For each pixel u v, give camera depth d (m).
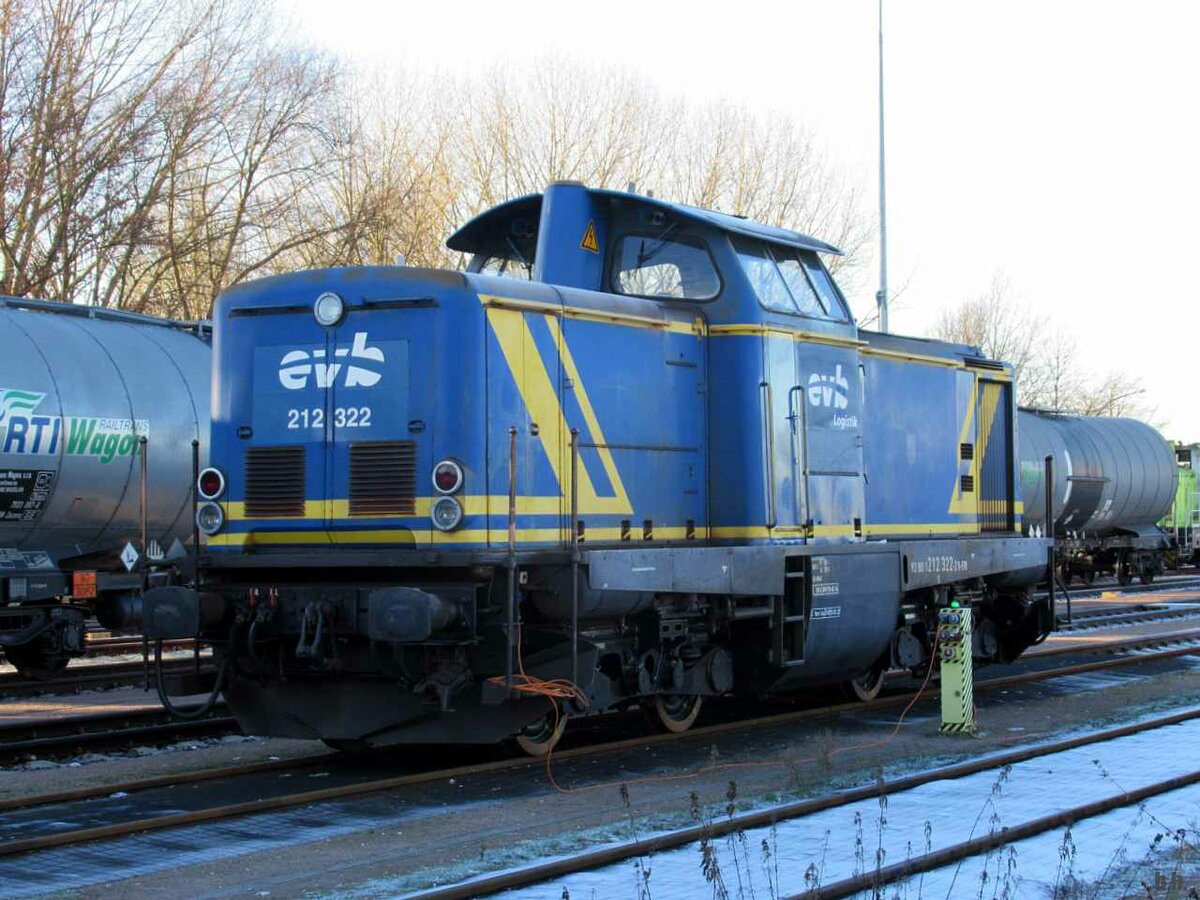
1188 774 9.41
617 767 10.14
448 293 9.66
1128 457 34.81
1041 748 10.52
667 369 11.20
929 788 9.16
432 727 9.80
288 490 10.05
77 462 15.12
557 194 11.57
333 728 9.96
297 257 31.27
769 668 11.79
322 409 9.98
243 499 10.22
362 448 9.81
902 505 13.67
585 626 10.16
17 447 14.55
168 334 17.12
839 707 13.12
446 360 9.62
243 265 29.80
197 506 10.39
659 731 11.45
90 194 26.25
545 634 9.95
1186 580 39.81
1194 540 42.59
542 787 9.38
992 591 15.20
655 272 11.78
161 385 16.16
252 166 29.50
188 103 27.61
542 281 11.30
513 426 9.77
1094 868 7.24
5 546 15.05
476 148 35.56
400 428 9.71
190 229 27.61
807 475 11.92
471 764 10.29
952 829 7.99
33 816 8.55
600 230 11.80
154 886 6.90
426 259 33.44
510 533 9.30
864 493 12.85
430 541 9.55
